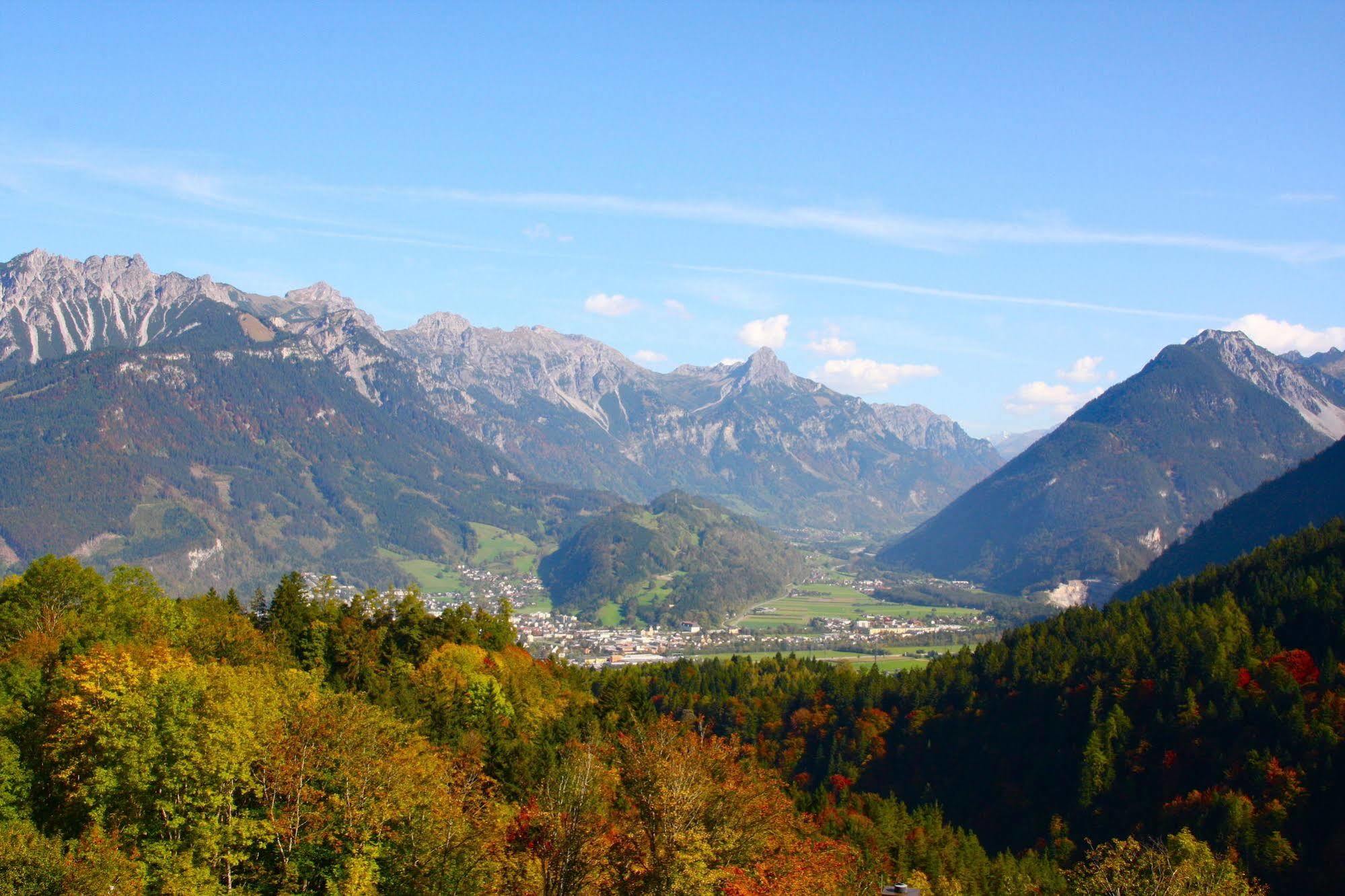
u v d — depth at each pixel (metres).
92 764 66.19
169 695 67.06
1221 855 98.94
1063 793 131.88
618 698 132.88
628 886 52.72
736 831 57.84
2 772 67.62
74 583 113.25
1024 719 149.12
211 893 61.50
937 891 98.62
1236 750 120.56
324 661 121.25
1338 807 107.62
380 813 63.91
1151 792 124.00
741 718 174.25
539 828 58.12
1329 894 99.56
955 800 141.38
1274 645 139.00
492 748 97.44
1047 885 104.81
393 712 94.19
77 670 72.75
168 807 65.00
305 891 63.78
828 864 65.88
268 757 66.94
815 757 161.00
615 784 64.75
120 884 57.38
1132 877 84.62
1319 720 117.88
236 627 119.00
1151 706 135.75
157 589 121.88
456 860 60.59
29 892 54.66
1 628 105.12
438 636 147.25
